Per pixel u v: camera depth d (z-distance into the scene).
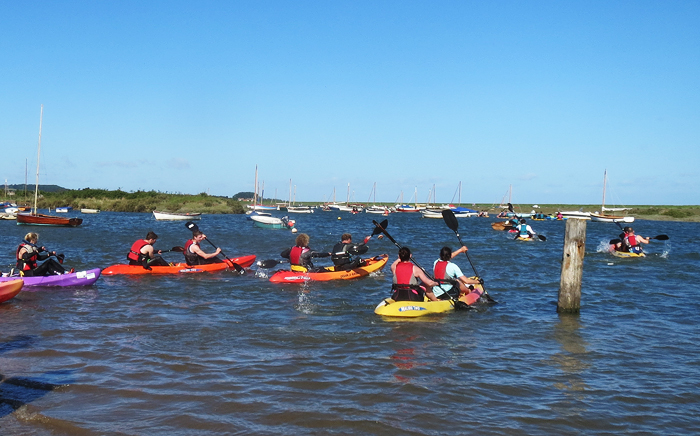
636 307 10.12
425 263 17.50
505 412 5.01
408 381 5.77
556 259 18.84
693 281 13.54
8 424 4.57
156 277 12.96
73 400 5.11
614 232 46.47
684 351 7.15
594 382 5.88
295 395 5.30
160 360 6.34
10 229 34.91
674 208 109.44
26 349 6.71
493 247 24.27
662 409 5.16
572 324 8.64
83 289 11.18
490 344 7.35
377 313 9.11
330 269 13.37
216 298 10.45
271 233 35.62
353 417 4.81
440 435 4.49
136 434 4.42
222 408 4.96
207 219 62.50
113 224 45.34
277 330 7.93
